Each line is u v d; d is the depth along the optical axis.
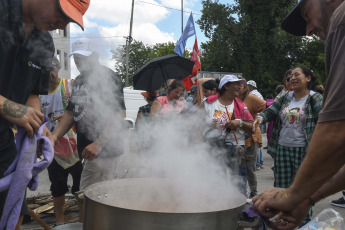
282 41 24.30
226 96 3.06
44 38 1.32
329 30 0.92
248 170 3.80
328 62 0.93
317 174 0.93
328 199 4.00
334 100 0.86
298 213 1.16
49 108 2.87
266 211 1.12
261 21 25.14
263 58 25.69
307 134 2.71
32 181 1.27
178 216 1.00
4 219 1.16
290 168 2.84
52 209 3.09
